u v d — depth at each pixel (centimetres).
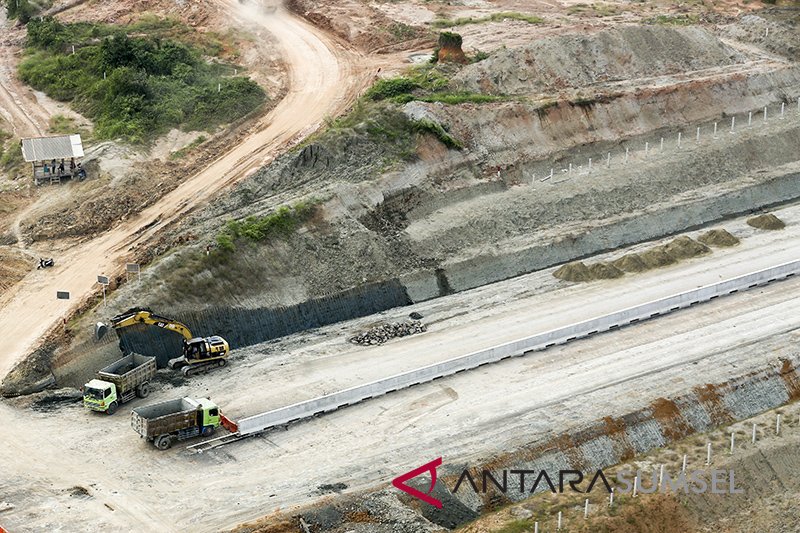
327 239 5556
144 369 4556
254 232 5378
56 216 5812
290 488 3928
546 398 4538
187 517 3756
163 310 4944
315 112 7019
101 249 5494
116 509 3800
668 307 5341
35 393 4588
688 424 4381
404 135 6312
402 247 5712
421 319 5325
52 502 3831
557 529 3759
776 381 4688
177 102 6962
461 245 5862
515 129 6656
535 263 5909
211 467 4084
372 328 5203
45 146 6081
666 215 6400
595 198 6406
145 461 4116
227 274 5181
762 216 6397
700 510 3941
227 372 4794
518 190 6366
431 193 6081
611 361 4866
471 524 3778
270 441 4278
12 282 5225
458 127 6481
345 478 3991
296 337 5153
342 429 4359
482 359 4847
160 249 5338
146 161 6353
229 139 6694
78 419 4419
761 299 5484
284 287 5294
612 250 6128
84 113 7025
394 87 6862
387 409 4506
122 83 6975
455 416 4428
